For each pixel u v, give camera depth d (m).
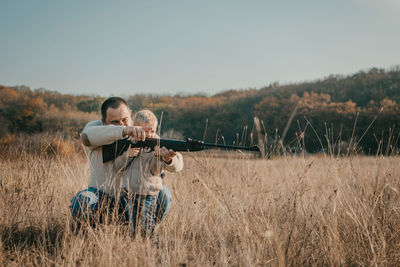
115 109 3.11
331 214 3.20
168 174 5.48
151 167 3.11
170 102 60.84
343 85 97.25
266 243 2.76
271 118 62.41
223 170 4.31
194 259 2.61
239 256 2.68
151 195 3.09
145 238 3.02
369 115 48.16
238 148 2.91
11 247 2.91
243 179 3.96
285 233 2.90
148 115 3.32
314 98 63.59
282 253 2.54
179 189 4.74
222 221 3.27
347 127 42.72
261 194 3.86
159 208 3.24
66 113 22.80
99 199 3.07
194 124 68.06
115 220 3.04
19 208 3.45
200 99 78.25
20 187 3.80
